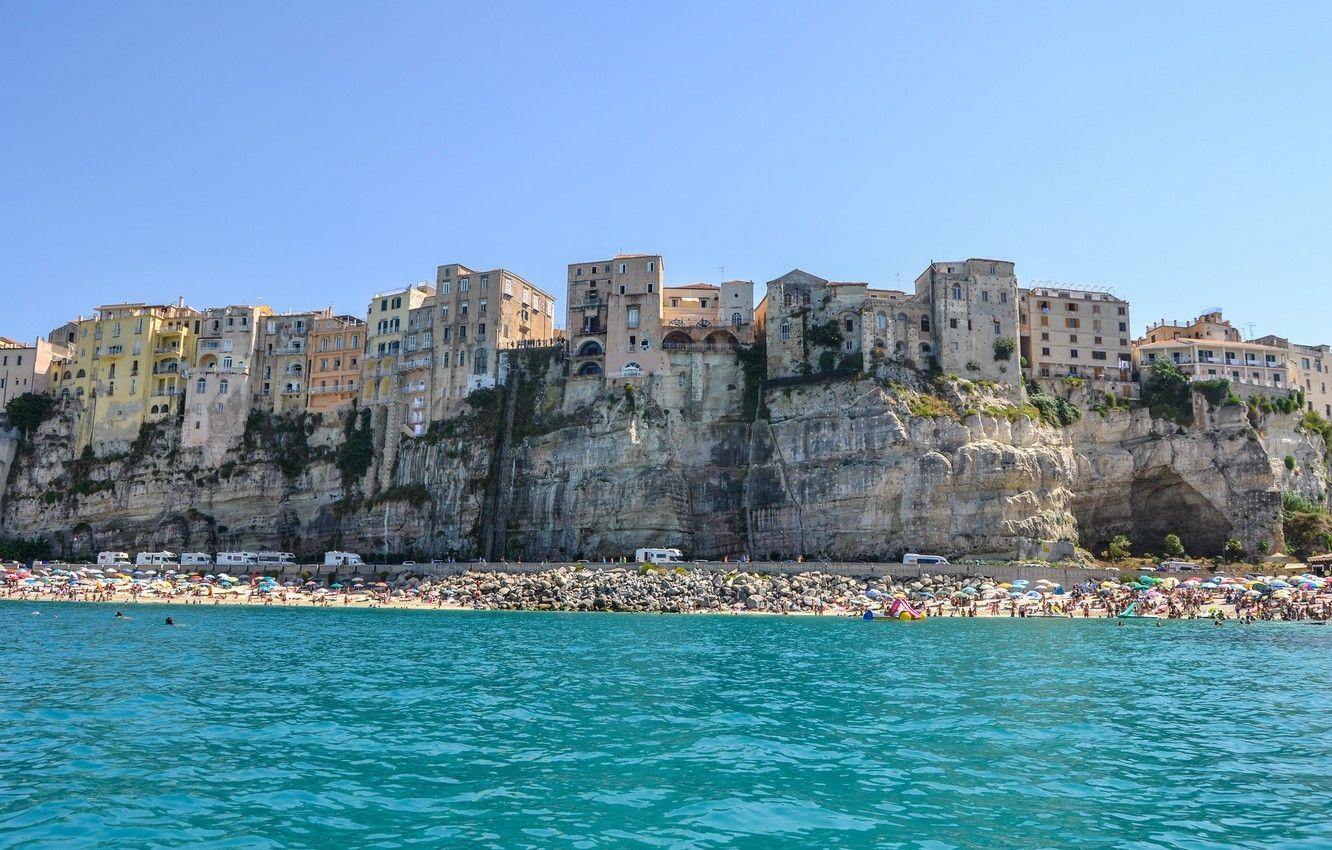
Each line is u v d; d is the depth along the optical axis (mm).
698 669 53719
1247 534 126438
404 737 34781
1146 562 122625
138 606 106938
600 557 131125
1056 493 125062
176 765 30344
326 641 68938
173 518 152750
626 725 37312
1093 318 143875
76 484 159375
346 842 23266
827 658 58906
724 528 133625
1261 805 26750
